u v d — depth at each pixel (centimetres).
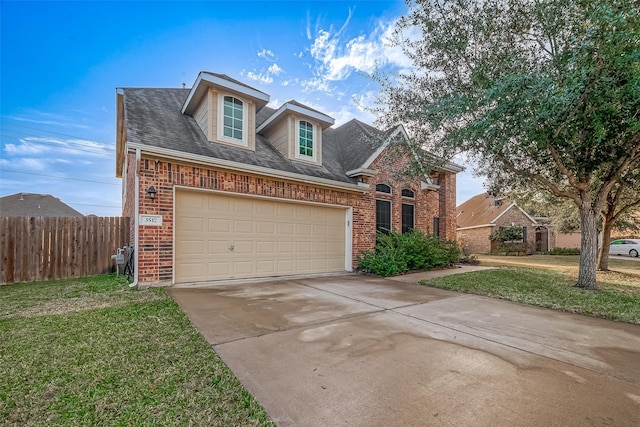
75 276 805
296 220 918
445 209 1395
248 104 904
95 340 357
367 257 1007
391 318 477
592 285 746
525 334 412
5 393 246
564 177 836
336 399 246
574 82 487
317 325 434
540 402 245
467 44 666
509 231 2412
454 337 395
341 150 1293
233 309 508
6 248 723
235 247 795
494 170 912
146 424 212
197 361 308
